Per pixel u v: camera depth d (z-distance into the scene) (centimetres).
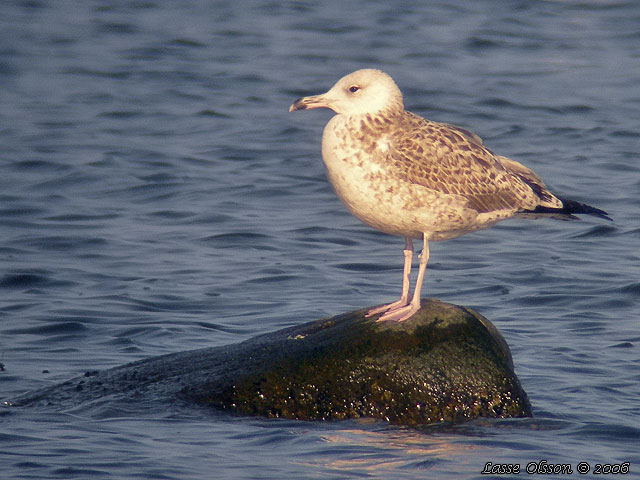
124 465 916
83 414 1062
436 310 1098
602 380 1173
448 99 2928
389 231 1119
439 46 3669
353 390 1062
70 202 1995
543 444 988
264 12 4331
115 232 1808
